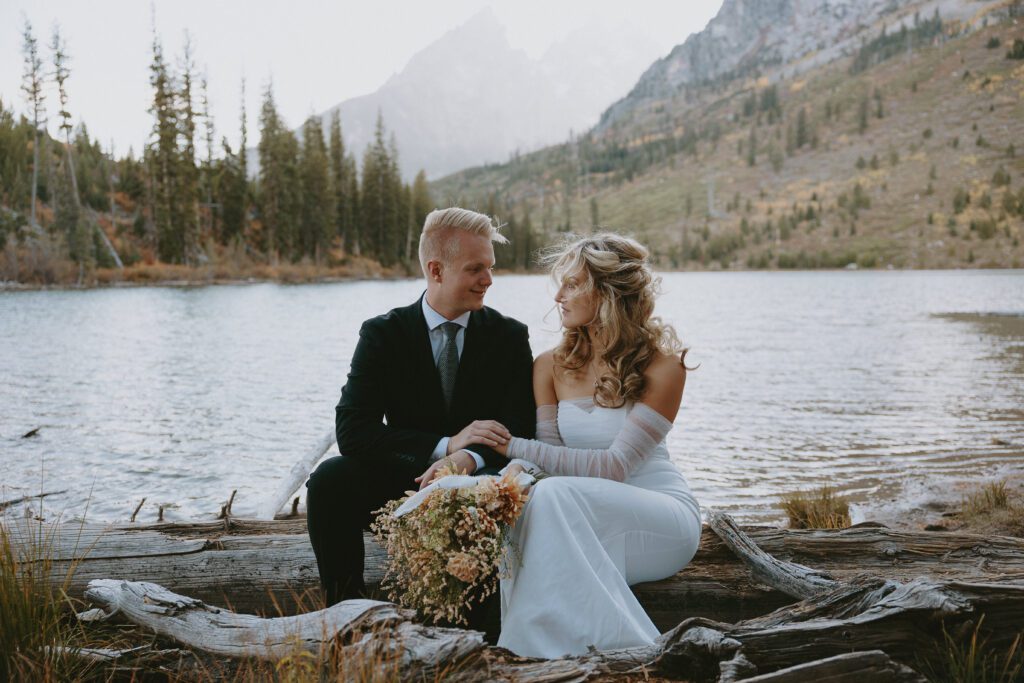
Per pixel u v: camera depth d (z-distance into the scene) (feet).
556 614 7.85
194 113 240.53
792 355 57.16
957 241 475.31
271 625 7.27
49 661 6.97
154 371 46.52
